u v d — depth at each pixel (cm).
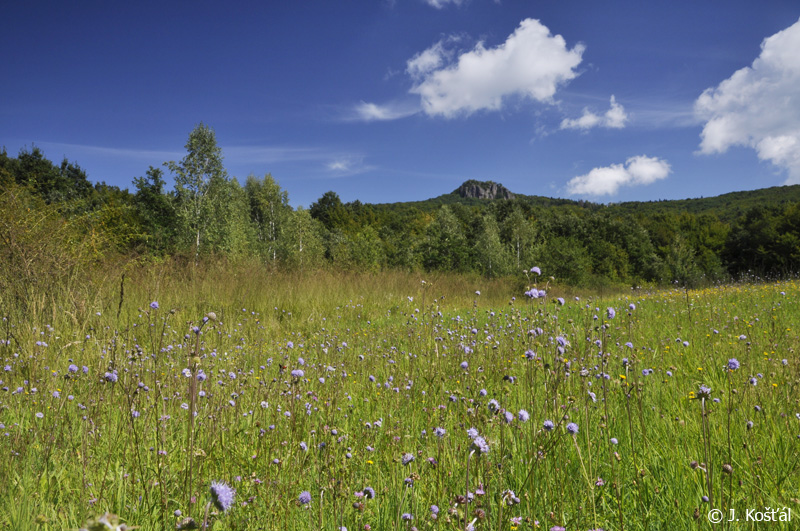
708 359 440
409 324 690
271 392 343
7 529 185
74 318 593
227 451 268
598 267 4688
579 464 244
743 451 249
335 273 1432
